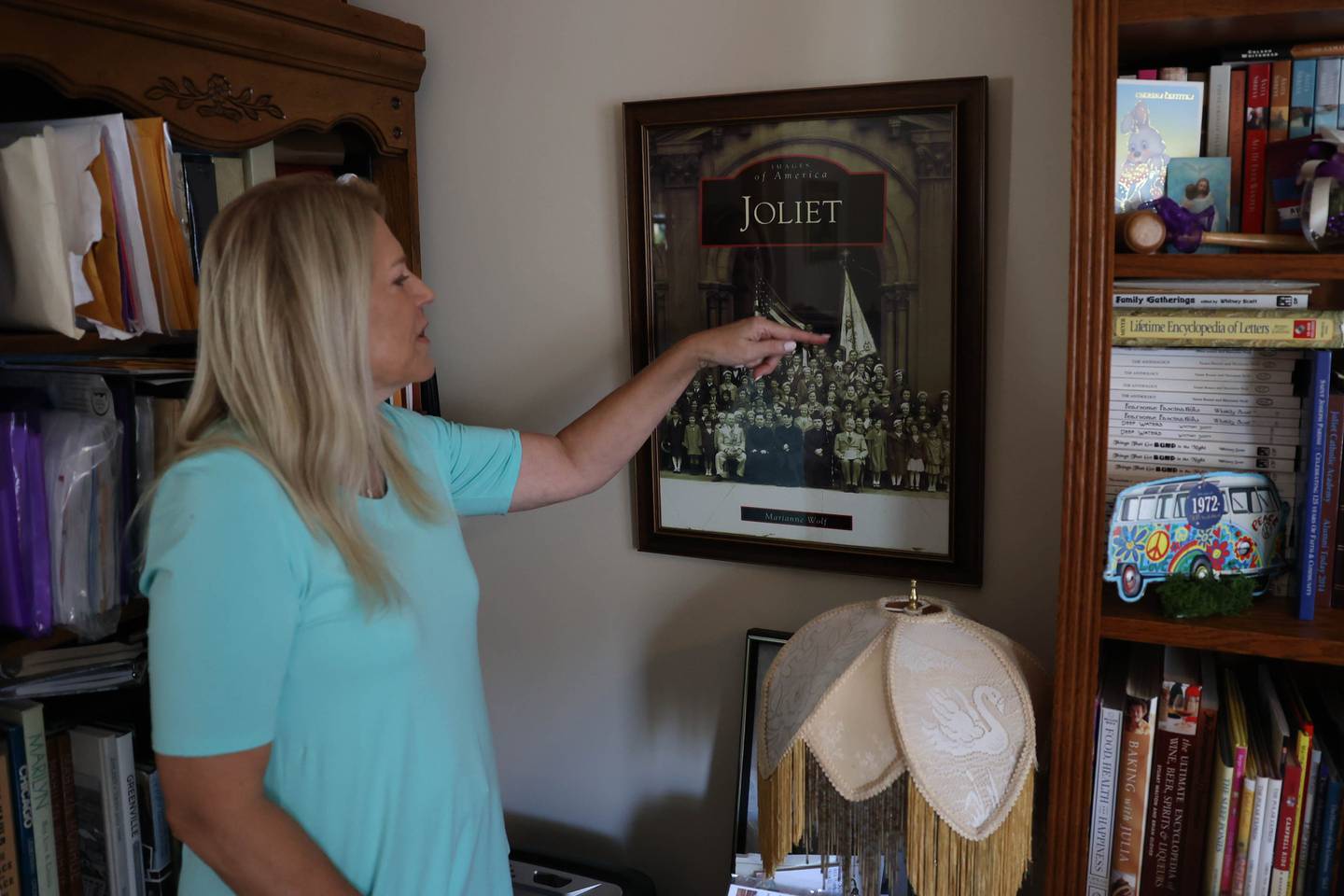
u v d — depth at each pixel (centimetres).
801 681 133
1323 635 119
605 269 188
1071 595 126
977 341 159
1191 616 125
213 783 102
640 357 184
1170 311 125
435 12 193
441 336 204
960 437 163
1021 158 155
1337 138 117
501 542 208
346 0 192
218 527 103
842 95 162
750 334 153
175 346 172
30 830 146
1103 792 131
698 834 200
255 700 103
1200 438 134
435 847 118
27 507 140
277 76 164
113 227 140
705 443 183
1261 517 131
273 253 108
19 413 140
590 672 204
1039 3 151
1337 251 115
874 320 167
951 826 119
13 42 127
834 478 174
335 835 112
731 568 187
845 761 125
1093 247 119
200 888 118
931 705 122
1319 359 121
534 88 187
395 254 121
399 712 113
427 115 197
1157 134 127
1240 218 127
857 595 179
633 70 179
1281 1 110
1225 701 136
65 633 145
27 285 131
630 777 204
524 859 200
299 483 108
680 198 177
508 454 149
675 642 195
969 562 166
